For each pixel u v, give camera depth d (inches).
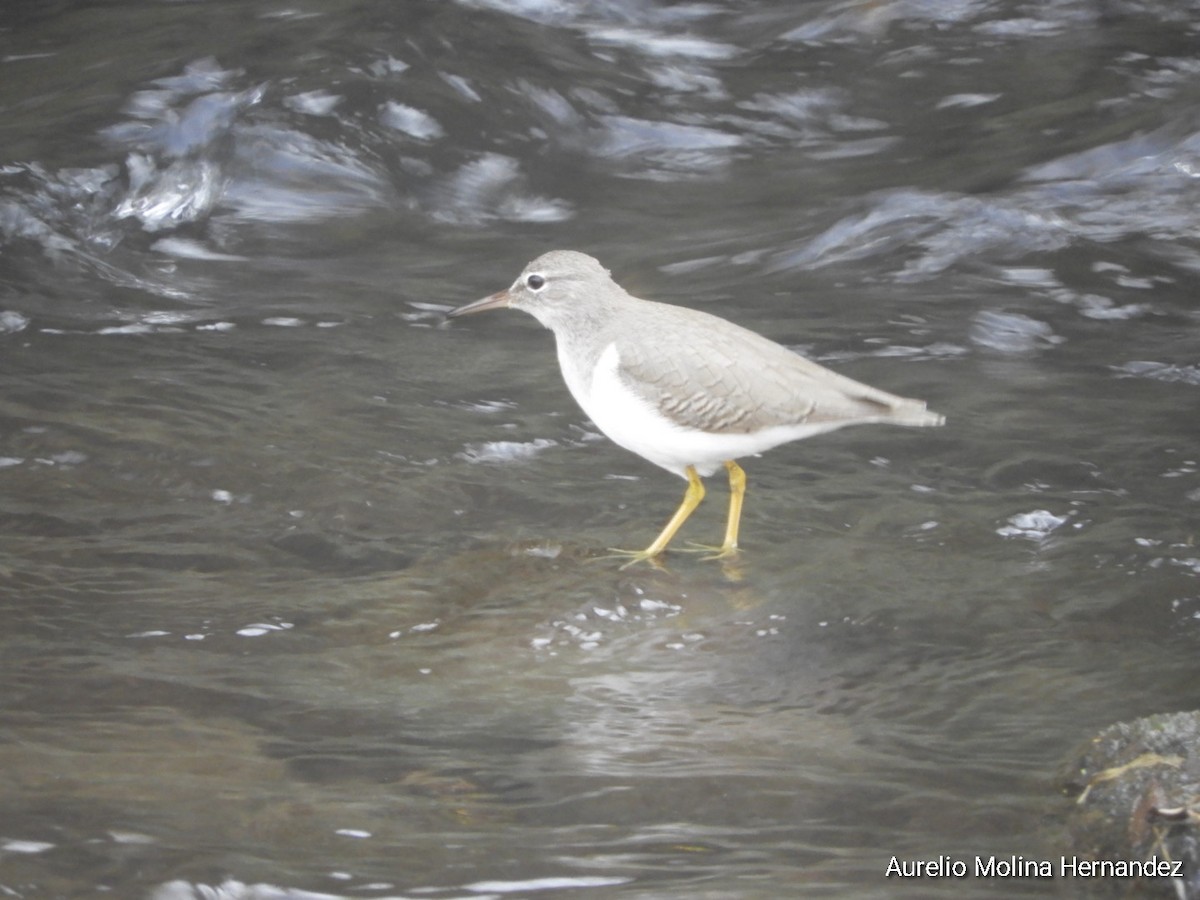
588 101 873.5
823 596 384.2
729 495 457.4
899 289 647.8
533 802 286.4
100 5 986.7
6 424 482.3
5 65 881.5
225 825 272.5
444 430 500.7
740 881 259.6
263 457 469.1
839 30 1007.6
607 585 386.0
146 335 583.5
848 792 292.5
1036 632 366.0
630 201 783.7
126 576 386.3
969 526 428.5
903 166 808.3
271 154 765.9
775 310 627.8
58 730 307.4
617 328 403.9
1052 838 276.2
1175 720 292.2
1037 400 527.5
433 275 676.1
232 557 401.1
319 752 303.4
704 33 1002.7
